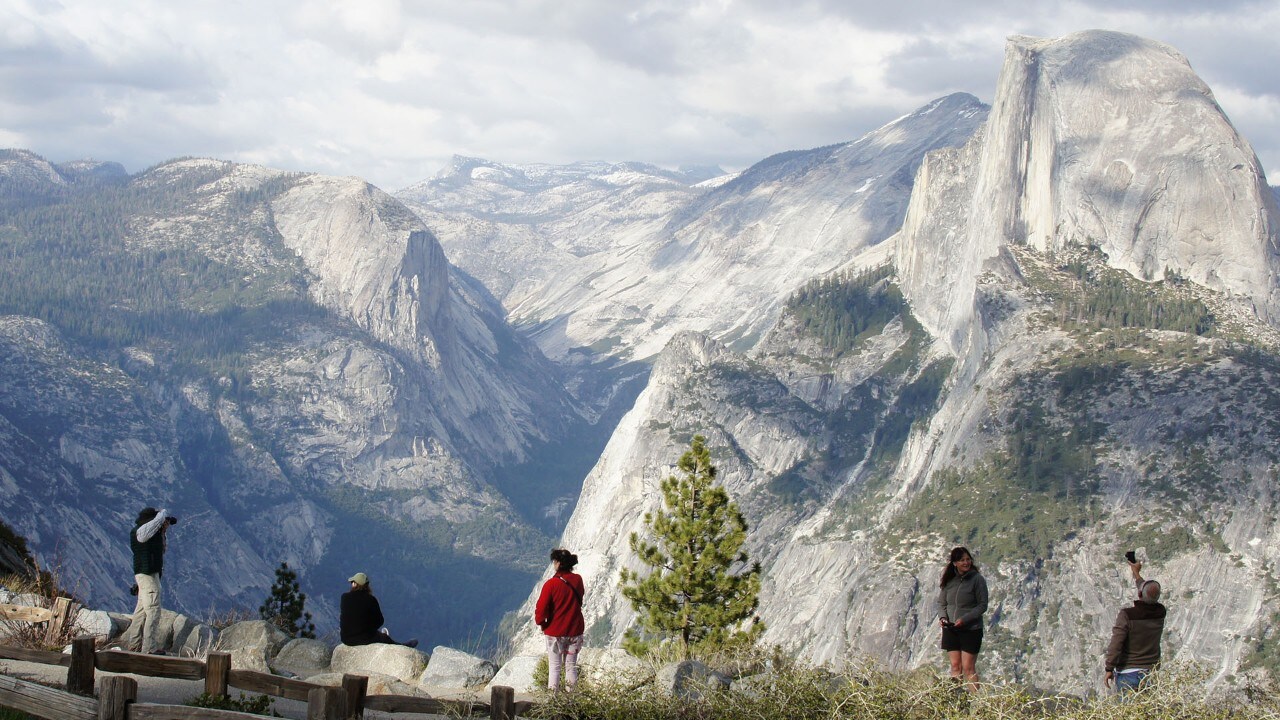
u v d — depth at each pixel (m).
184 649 25.47
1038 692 18.55
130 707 16.19
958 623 21.61
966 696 17.98
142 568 24.48
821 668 19.75
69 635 24.06
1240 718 17.36
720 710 18.78
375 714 19.70
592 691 19.73
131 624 24.39
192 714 16.16
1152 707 17.39
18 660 20.36
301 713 18.75
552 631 22.09
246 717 16.12
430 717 20.00
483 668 25.48
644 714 18.81
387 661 25.89
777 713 18.41
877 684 18.61
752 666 23.17
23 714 16.77
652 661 24.59
